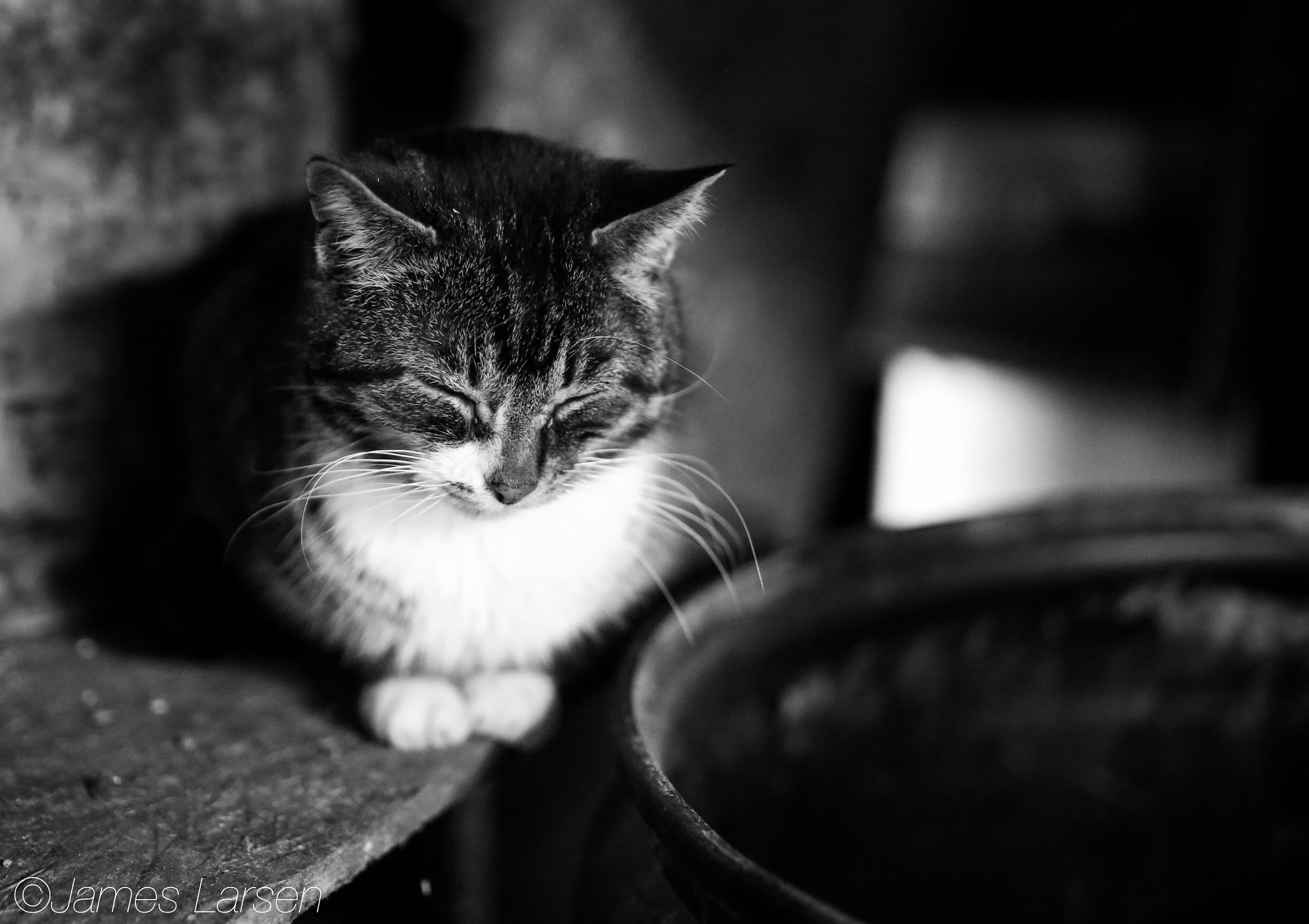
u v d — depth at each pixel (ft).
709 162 3.22
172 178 2.54
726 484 3.28
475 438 2.19
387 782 2.13
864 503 4.98
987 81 5.35
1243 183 4.06
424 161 2.22
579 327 2.19
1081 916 2.38
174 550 2.42
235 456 2.30
